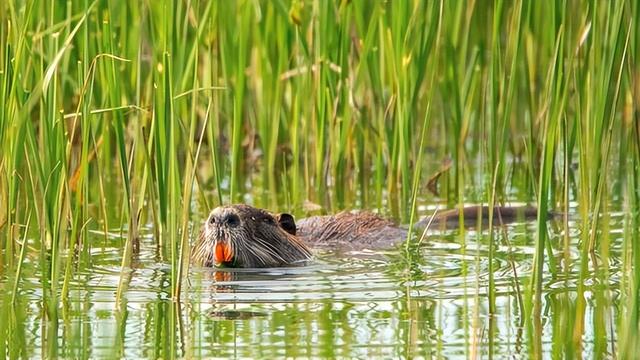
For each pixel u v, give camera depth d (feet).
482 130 38.22
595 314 30.76
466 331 29.73
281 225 41.37
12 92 34.63
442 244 40.86
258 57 52.42
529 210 44.86
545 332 29.66
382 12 47.44
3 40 38.88
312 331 29.76
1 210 37.24
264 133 50.08
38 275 35.99
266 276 36.50
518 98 53.36
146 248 40.14
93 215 45.34
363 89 50.52
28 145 37.60
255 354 27.91
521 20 35.17
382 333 29.58
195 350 28.27
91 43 43.93
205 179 52.90
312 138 50.90
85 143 34.86
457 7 48.55
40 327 30.63
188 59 45.60
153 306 32.50
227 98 50.44
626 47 33.42
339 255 39.81
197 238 40.14
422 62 45.16
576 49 41.24
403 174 45.42
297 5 46.70
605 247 30.35
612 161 50.14
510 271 36.19
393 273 36.45
